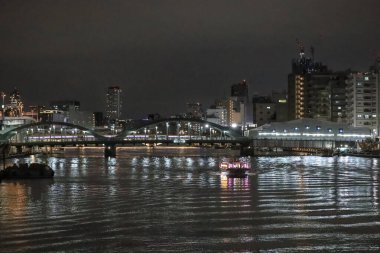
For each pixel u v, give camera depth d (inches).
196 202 2957.7
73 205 2866.6
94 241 2059.5
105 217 2508.6
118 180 4279.0
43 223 2369.6
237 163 4694.9
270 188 3599.9
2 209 2738.7
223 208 2753.4
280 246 1989.4
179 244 2020.2
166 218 2482.8
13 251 1936.5
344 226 2301.9
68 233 2180.1
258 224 2347.4
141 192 3417.8
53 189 3624.5
